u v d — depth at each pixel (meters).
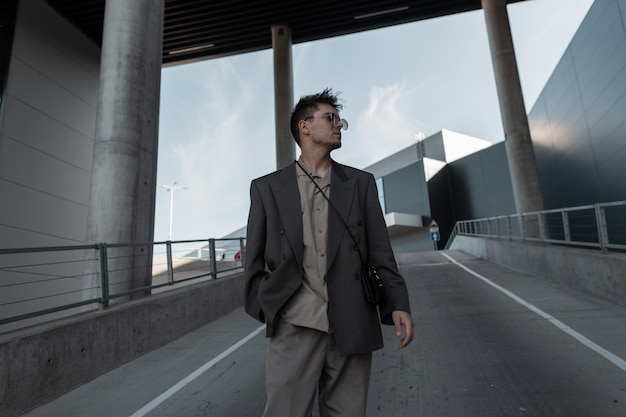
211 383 3.84
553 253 8.36
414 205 33.56
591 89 15.34
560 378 3.28
